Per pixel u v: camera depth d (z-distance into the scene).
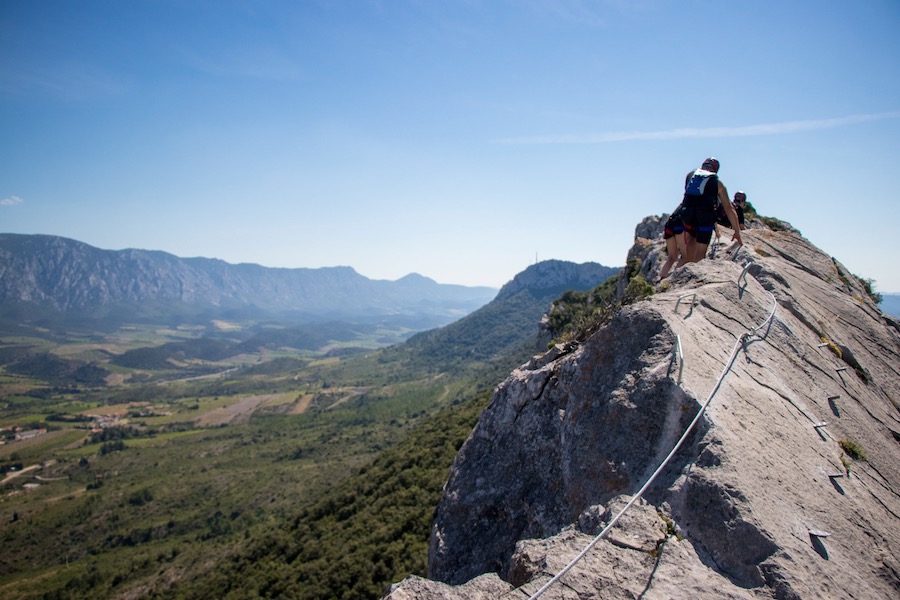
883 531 4.35
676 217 9.75
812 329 8.50
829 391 6.64
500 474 7.95
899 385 8.91
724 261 8.84
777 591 3.37
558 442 7.14
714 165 9.21
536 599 3.50
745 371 5.89
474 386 183.38
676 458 4.66
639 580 3.60
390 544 41.69
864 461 5.50
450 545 7.85
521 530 6.99
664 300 6.88
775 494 4.14
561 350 8.73
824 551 3.80
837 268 14.51
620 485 5.09
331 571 40.69
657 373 5.45
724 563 3.72
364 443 156.62
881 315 12.59
